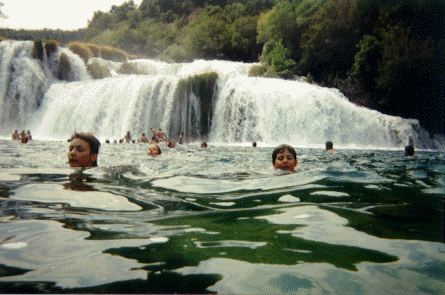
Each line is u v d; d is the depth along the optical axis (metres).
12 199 2.08
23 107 29.98
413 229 1.54
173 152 9.81
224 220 1.70
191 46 55.91
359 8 29.41
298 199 2.33
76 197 2.18
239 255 1.17
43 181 2.81
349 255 1.19
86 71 34.81
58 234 1.39
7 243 1.26
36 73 31.23
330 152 11.56
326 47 31.31
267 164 5.32
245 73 35.53
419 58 26.09
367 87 28.72
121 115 27.55
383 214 1.86
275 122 24.59
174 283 0.94
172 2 130.25
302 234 1.45
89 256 1.14
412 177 3.69
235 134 25.72
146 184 2.85
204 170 4.13
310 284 0.95
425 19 28.06
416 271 1.05
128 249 1.22
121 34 93.00
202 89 27.08
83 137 4.03
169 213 1.85
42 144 12.93
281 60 31.11
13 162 4.83
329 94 24.44
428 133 25.83
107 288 0.90
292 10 36.88
